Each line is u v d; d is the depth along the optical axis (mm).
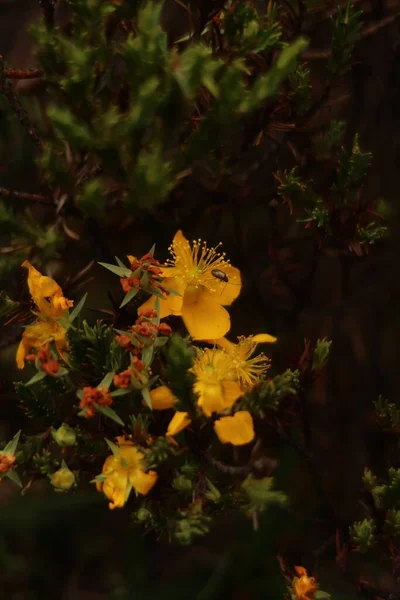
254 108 762
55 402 773
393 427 797
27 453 752
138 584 928
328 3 808
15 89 819
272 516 889
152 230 834
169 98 757
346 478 907
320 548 814
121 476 741
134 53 749
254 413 744
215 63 751
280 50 787
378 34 869
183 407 732
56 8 846
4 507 916
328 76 790
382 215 797
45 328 760
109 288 904
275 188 816
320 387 926
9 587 933
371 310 928
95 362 745
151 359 736
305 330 921
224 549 937
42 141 791
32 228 788
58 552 940
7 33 945
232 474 759
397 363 934
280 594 895
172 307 767
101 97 776
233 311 872
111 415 733
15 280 825
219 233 876
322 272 922
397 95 885
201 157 771
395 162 897
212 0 777
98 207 766
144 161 752
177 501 760
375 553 829
